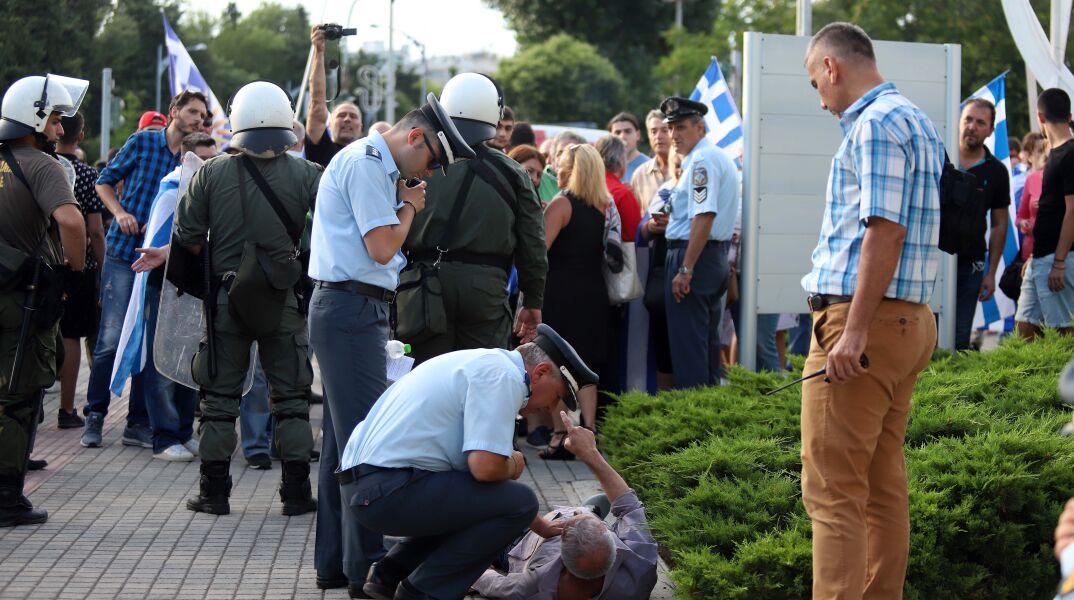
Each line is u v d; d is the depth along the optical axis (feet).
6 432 19.13
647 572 15.97
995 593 16.10
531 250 20.74
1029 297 27.14
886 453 14.48
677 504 17.43
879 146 13.46
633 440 21.27
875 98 13.92
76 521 19.75
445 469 14.20
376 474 14.14
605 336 26.13
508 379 14.07
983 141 28.66
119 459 24.81
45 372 19.11
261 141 19.69
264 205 19.69
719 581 15.05
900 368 13.82
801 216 27.27
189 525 19.66
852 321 13.43
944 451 17.62
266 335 19.95
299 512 20.45
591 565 15.26
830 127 27.27
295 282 19.67
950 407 19.84
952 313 27.66
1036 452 17.39
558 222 25.72
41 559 17.63
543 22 192.75
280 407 20.34
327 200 15.76
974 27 86.69
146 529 19.38
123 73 139.13
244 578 17.01
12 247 18.78
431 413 14.20
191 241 19.84
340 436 15.79
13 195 18.86
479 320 20.44
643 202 32.81
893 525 14.49
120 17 112.88
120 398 33.58
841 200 14.02
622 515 16.90
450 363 14.40
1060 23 29.50
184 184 21.97
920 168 13.69
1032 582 16.20
